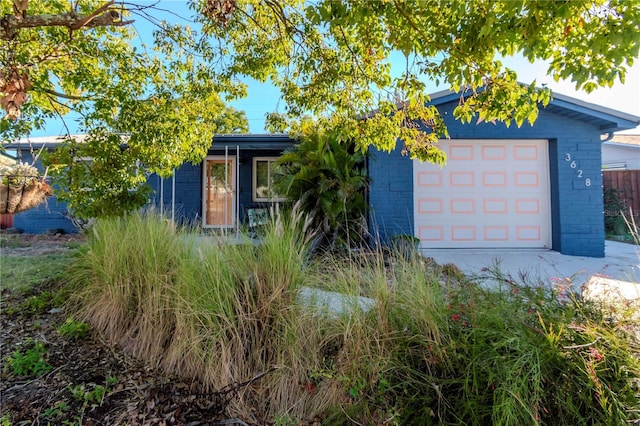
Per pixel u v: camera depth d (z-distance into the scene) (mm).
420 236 7516
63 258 6176
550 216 7457
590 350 1722
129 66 4012
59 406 2207
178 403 2260
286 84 4414
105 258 3732
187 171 9688
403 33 2383
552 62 2016
